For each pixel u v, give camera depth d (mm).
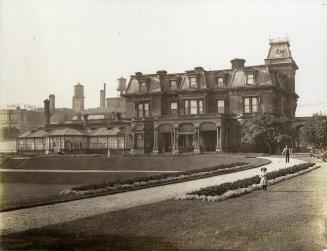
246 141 56344
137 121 67750
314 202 17906
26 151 81000
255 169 35344
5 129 90188
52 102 101125
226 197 19172
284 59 69812
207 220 14562
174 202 18375
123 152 72812
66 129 76875
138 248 11406
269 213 15742
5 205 17641
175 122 63781
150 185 25531
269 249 11375
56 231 13172
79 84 109188
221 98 66250
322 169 33906
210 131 64750
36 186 41875
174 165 50094
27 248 11484
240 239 12227
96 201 19469
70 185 43438
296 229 13266
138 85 72688
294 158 46312
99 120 82562
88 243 11867
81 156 58938
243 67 65500
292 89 70500
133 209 16656
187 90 67688
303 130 46781
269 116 56531
